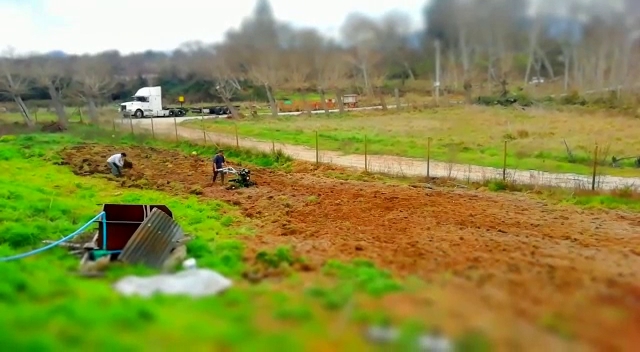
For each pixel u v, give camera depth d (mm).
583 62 66500
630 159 26844
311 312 8250
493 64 73688
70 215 16484
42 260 11547
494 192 21422
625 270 11273
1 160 27469
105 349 6359
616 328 8188
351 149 32594
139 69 87250
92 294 8664
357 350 7094
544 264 11445
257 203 19594
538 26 74188
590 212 18219
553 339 7699
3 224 14164
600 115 45438
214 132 43000
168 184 23047
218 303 8742
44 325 6930
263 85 66438
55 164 27109
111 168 24844
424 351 7148
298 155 31109
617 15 67688
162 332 7082
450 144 32406
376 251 12586
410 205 18688
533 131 36875
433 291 9414
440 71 76125
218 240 13648
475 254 12281
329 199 19922
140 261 11523
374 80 71812
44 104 62219
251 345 6969
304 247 12906
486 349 7289
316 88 68438
